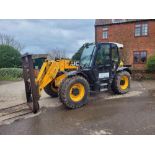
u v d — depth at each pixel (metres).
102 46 8.63
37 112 7.18
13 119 6.52
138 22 20.69
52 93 9.39
